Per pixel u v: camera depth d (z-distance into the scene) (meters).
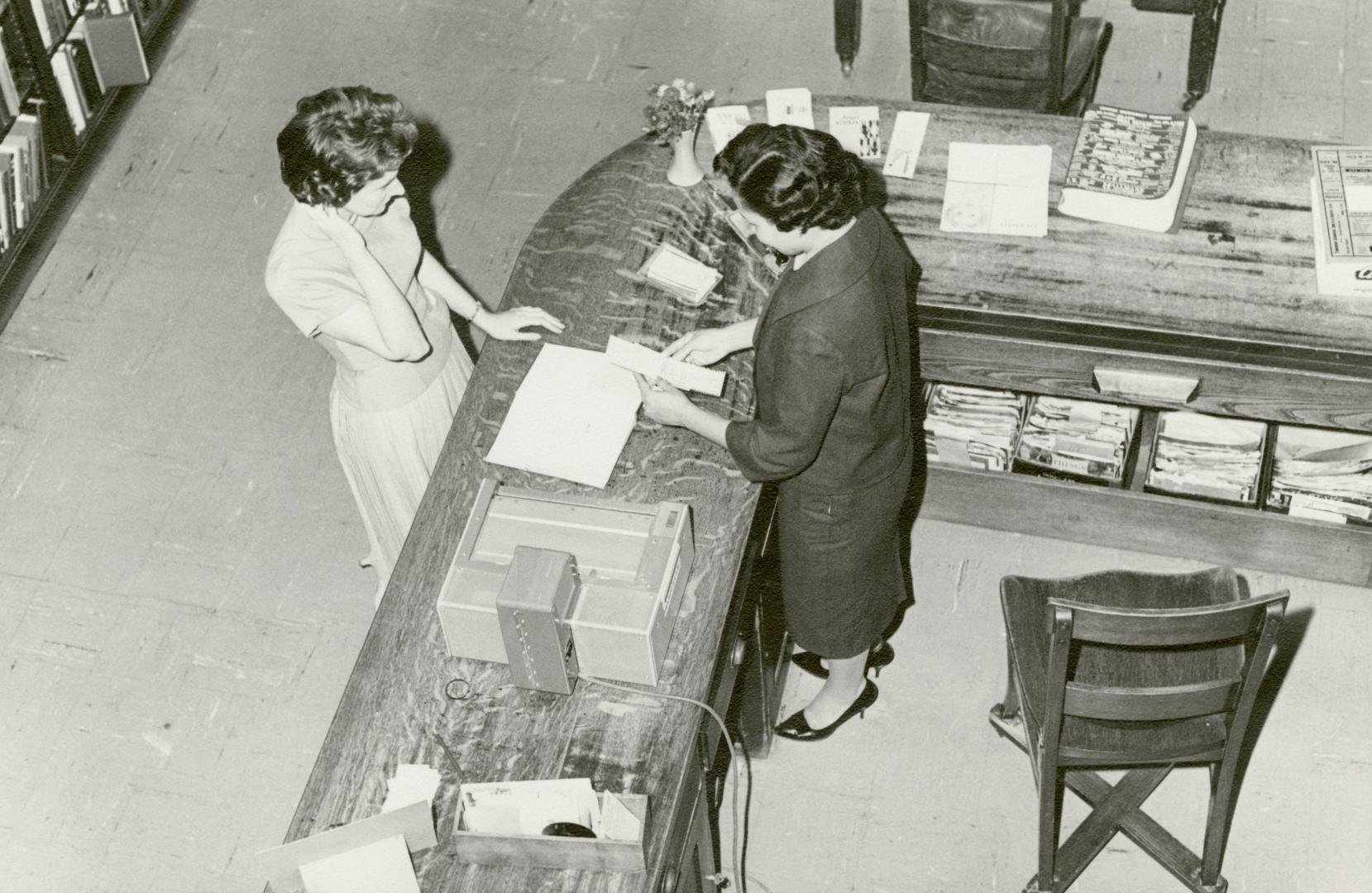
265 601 4.16
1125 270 3.46
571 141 5.24
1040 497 3.96
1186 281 3.43
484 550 2.75
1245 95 5.19
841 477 2.91
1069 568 4.04
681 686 2.72
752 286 3.38
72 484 4.45
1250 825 3.56
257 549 4.27
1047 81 4.16
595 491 3.02
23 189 4.88
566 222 3.57
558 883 2.51
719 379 3.17
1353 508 3.71
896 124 3.80
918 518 4.18
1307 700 3.75
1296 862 3.50
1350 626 3.88
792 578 3.22
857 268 2.59
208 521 4.34
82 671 4.04
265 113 5.43
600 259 3.46
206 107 5.46
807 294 2.60
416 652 2.81
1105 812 3.47
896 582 3.36
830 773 3.72
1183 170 3.61
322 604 4.14
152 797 3.79
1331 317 3.34
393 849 2.50
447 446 3.12
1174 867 3.42
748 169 2.46
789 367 2.64
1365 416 3.41
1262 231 3.50
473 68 5.51
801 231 2.52
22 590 4.21
